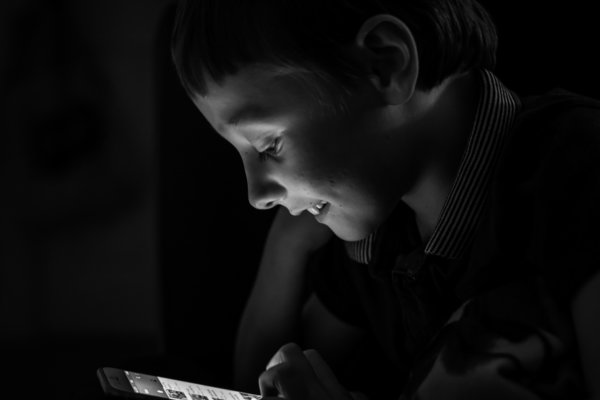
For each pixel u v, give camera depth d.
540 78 1.05
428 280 0.82
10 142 2.48
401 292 0.85
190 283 1.20
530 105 0.81
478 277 0.74
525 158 0.74
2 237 2.51
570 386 0.67
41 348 2.38
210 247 1.21
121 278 2.55
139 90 2.50
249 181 0.75
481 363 0.69
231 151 1.22
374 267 0.88
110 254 2.56
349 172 0.74
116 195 2.52
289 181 0.74
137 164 2.52
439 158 0.79
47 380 2.09
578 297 0.66
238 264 1.23
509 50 1.06
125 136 2.50
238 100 0.71
